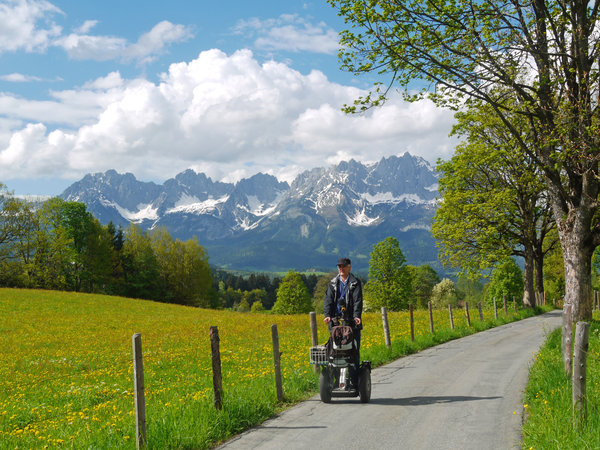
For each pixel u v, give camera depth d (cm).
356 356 886
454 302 11900
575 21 1566
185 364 2017
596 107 1534
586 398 600
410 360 1439
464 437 641
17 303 5434
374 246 8525
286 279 10831
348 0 1550
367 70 1600
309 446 634
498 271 7619
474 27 1560
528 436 601
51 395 1481
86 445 662
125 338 3422
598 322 1948
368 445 625
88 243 8738
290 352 2089
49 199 8581
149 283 9238
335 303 917
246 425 757
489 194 3578
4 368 2231
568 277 1903
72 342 3247
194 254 9844
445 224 3831
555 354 1188
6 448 755
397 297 8325
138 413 627
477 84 1638
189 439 654
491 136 3453
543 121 1666
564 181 2431
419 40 1577
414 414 777
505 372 1155
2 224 7762
